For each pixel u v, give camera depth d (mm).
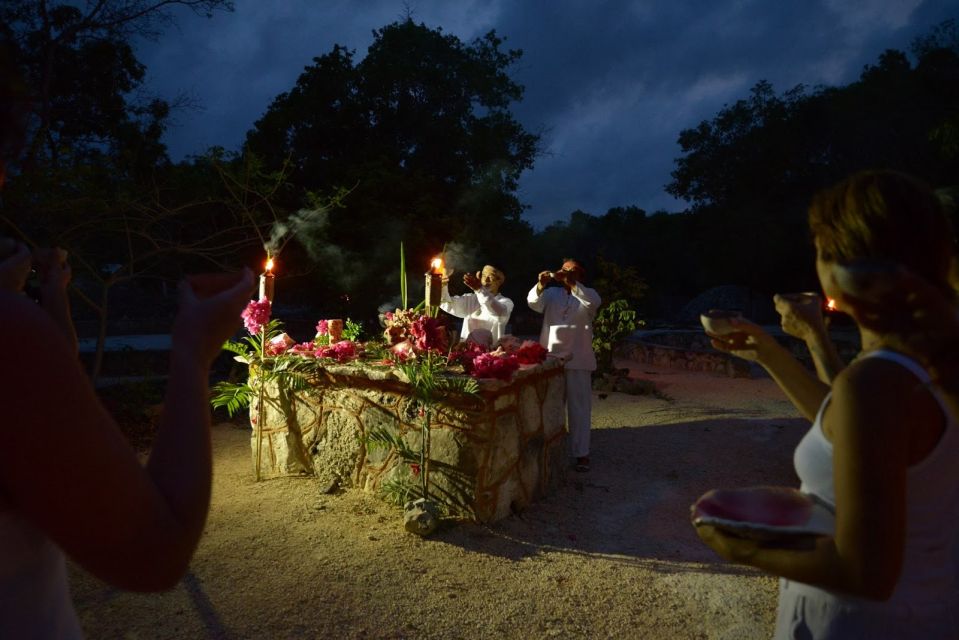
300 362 4957
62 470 550
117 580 603
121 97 12336
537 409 4848
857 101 24000
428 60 15227
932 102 22656
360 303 13180
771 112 27406
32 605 677
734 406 8750
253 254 12086
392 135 15219
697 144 29938
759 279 27422
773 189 27578
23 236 6402
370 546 3936
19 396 536
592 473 5676
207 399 729
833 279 992
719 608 3289
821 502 1011
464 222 14422
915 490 922
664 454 6332
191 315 750
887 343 904
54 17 9742
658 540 4195
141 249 8609
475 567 3705
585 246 34094
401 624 3082
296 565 3676
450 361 4555
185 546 633
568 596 3396
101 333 7320
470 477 4250
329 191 13195
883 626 993
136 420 6961
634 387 9758
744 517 947
